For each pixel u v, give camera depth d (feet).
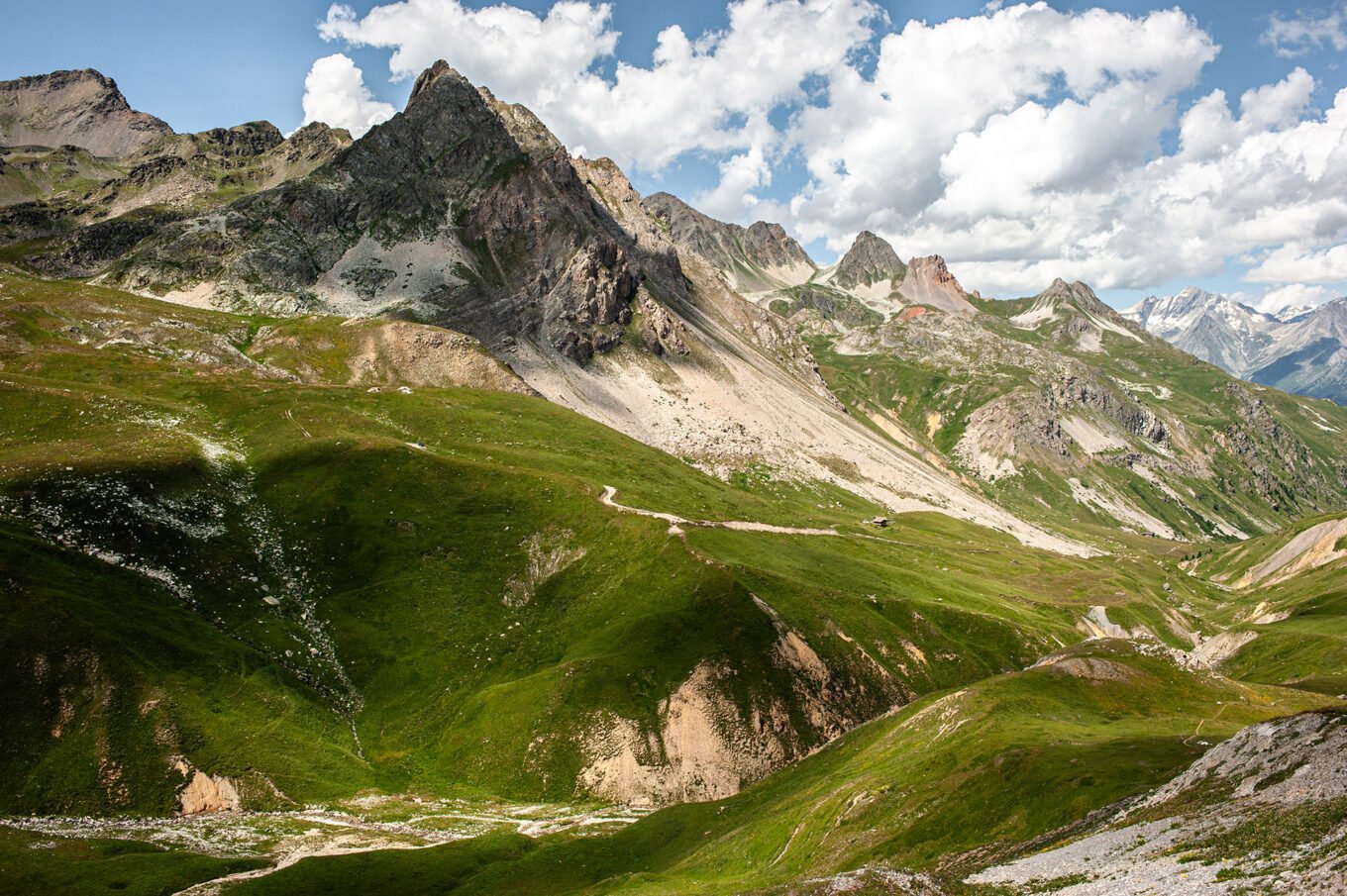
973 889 186.91
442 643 496.64
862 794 295.07
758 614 500.33
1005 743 290.35
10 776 335.47
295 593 504.84
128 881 271.28
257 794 363.76
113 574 440.45
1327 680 471.62
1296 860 140.67
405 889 290.97
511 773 415.85
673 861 320.50
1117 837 192.03
